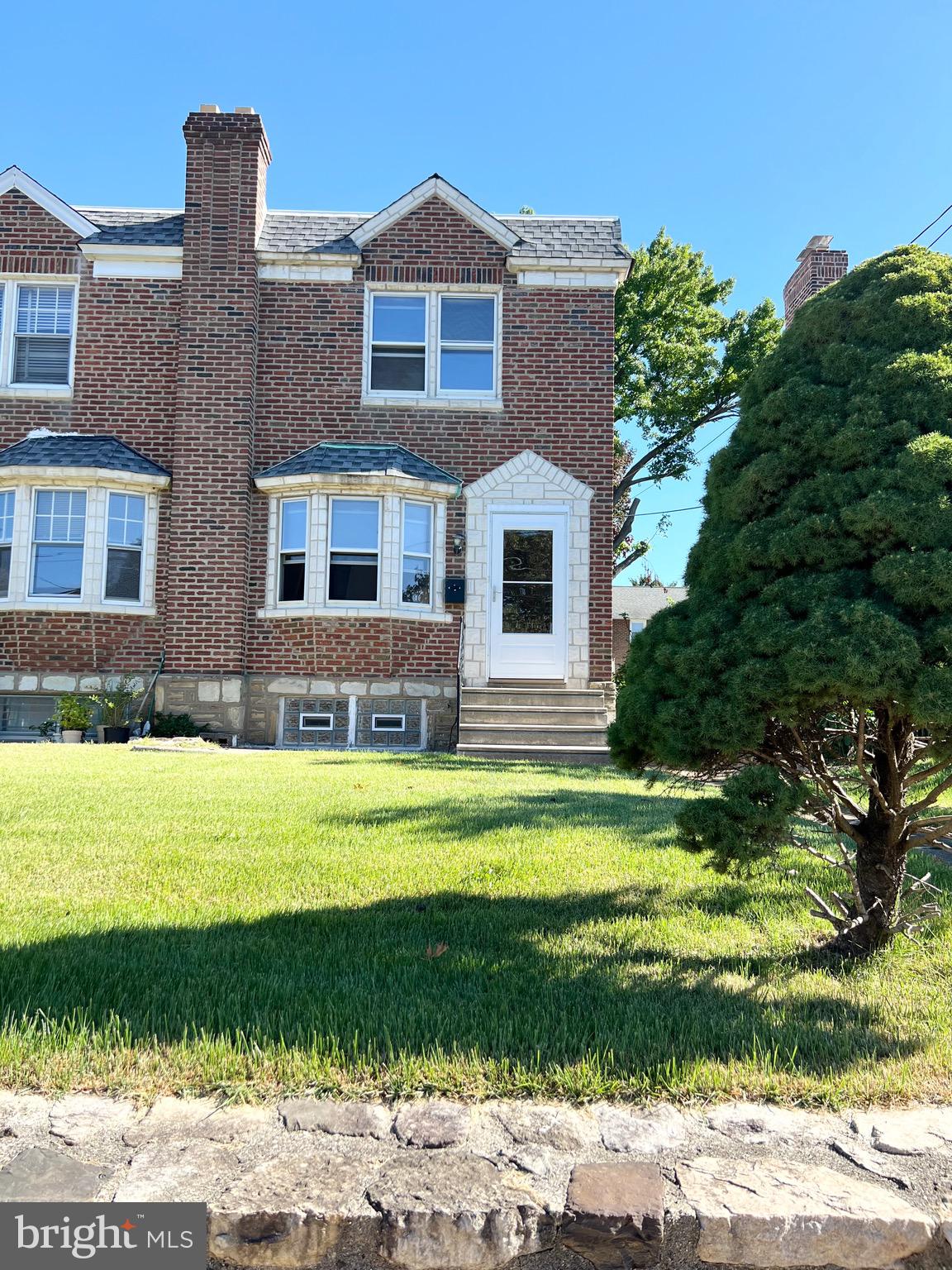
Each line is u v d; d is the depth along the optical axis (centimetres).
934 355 379
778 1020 316
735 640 375
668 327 2442
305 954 375
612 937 410
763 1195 223
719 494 429
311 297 1396
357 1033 289
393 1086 266
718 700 370
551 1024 305
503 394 1397
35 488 1320
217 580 1323
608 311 1412
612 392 1405
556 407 1399
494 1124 250
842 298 412
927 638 335
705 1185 227
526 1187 222
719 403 2467
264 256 1379
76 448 1328
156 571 1349
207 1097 264
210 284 1361
